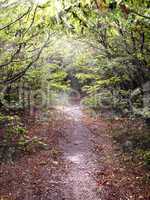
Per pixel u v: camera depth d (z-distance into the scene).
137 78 22.16
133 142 18.88
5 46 14.93
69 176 14.22
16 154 16.92
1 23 11.59
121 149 18.41
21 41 13.48
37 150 18.06
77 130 24.67
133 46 17.70
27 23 11.91
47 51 22.06
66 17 8.90
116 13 8.95
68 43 24.92
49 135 21.86
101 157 17.25
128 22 10.09
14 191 12.52
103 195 12.12
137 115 24.95
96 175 14.30
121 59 18.89
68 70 41.75
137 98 23.23
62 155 17.56
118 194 12.20
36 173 14.47
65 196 12.09
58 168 15.26
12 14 10.93
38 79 26.11
